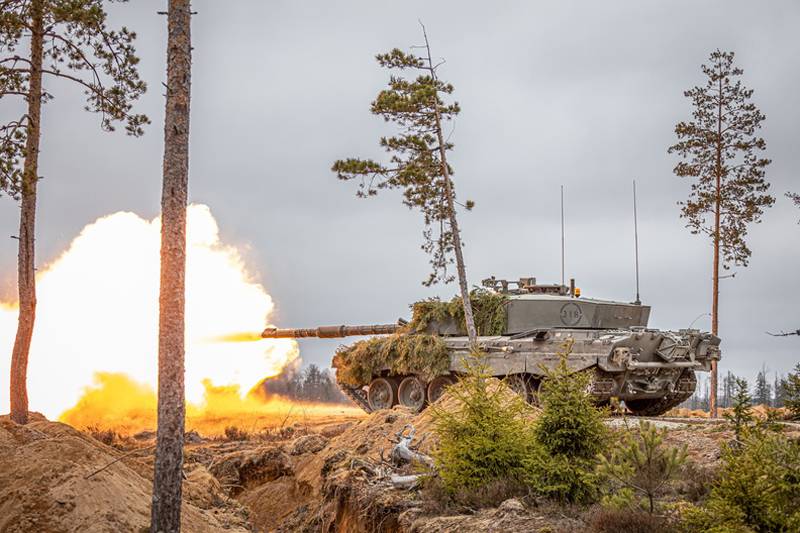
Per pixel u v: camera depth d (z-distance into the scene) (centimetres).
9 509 1332
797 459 1104
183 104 1350
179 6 1360
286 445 2573
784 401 1717
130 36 2261
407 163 2898
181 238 1335
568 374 1441
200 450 2600
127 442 2859
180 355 1320
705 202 3534
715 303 3494
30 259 2089
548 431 1390
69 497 1349
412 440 1931
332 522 1720
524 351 2645
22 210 2092
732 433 1565
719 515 1084
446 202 2912
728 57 3581
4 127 2086
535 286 3041
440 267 2930
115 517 1354
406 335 3041
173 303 1320
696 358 2683
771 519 1054
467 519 1304
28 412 2116
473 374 1566
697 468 1373
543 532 1184
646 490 1210
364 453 2152
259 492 2283
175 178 1334
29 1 2117
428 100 2880
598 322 2889
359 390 3334
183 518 1521
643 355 2516
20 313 2070
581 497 1320
